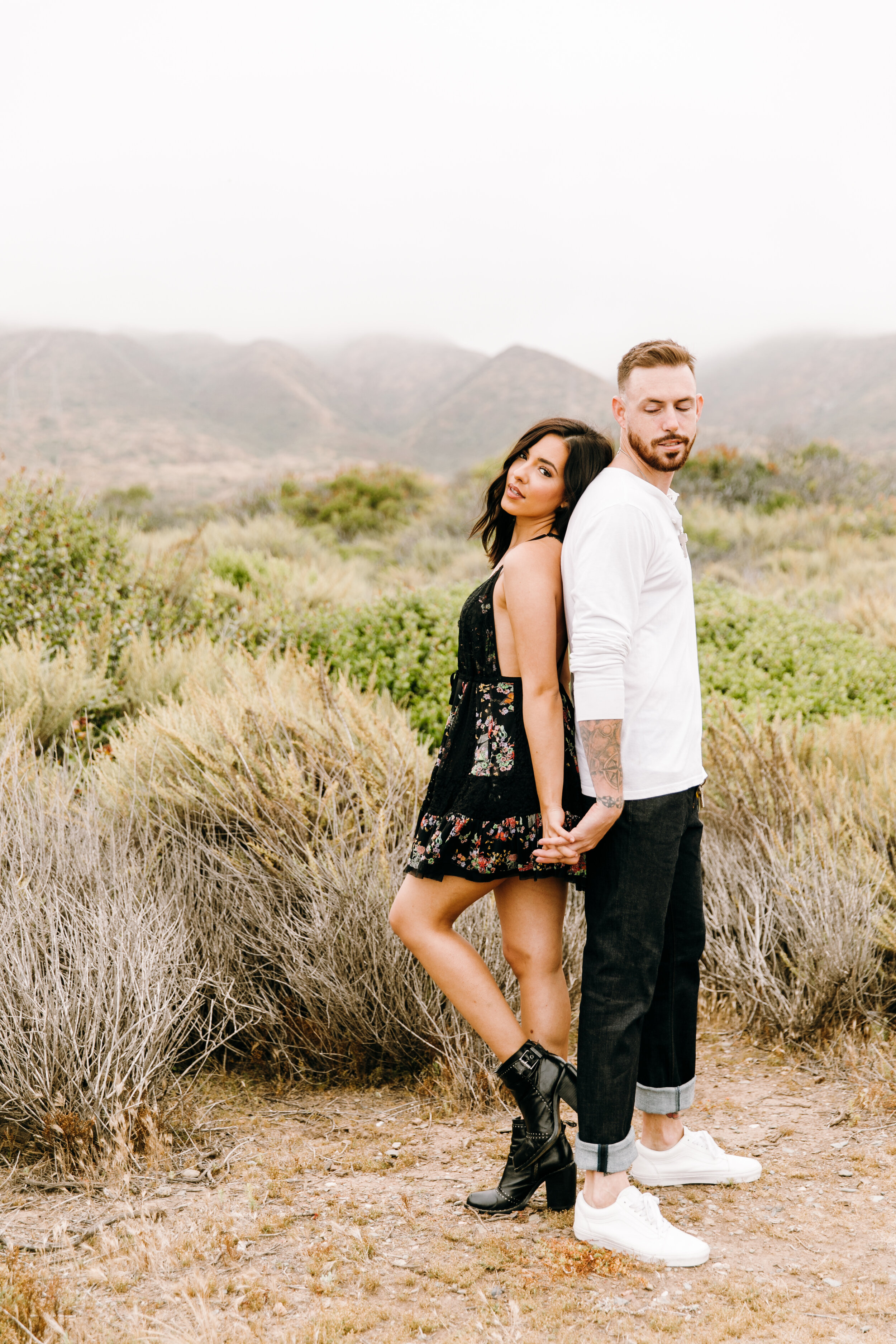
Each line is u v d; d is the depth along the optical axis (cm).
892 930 313
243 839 332
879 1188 218
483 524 227
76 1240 195
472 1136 249
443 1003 285
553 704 193
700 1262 188
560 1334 166
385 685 525
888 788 380
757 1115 263
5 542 590
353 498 1983
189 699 439
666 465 197
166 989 263
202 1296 172
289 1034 292
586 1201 196
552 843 186
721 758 404
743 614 720
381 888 295
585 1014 196
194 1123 250
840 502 1864
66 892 278
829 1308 173
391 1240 197
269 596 742
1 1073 235
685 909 211
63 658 484
